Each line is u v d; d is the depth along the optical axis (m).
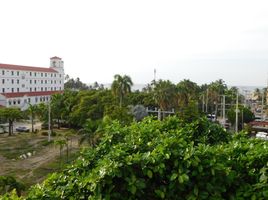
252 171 5.36
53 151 45.69
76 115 59.59
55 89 109.75
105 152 6.42
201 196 5.01
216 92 75.19
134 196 5.14
